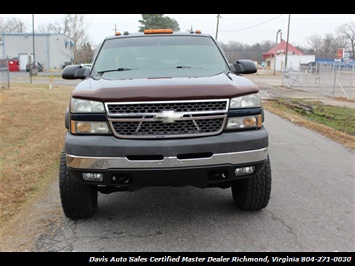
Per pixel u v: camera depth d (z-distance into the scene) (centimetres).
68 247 389
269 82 3788
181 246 391
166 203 507
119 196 538
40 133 1002
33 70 4394
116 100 377
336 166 689
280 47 8356
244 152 386
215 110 385
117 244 396
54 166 676
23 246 392
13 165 672
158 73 475
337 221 446
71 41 6850
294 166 684
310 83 2877
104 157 372
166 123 378
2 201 508
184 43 554
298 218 454
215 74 467
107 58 529
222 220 450
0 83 2436
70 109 397
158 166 371
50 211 479
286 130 1068
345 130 1118
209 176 392
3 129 1000
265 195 448
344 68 2338
